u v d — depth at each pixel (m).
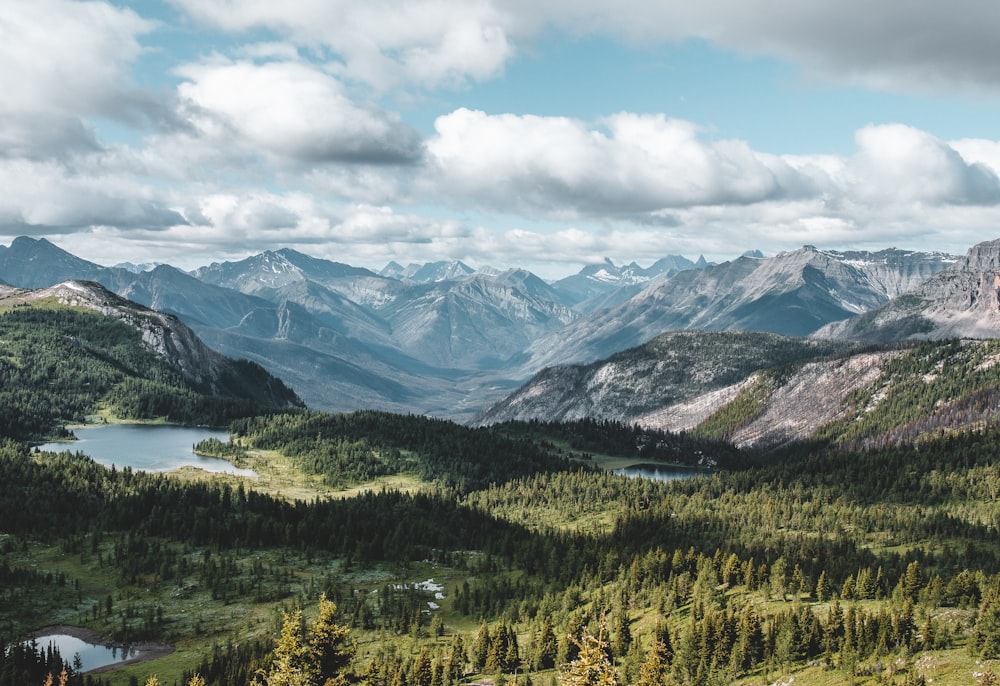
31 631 191.38
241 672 159.88
